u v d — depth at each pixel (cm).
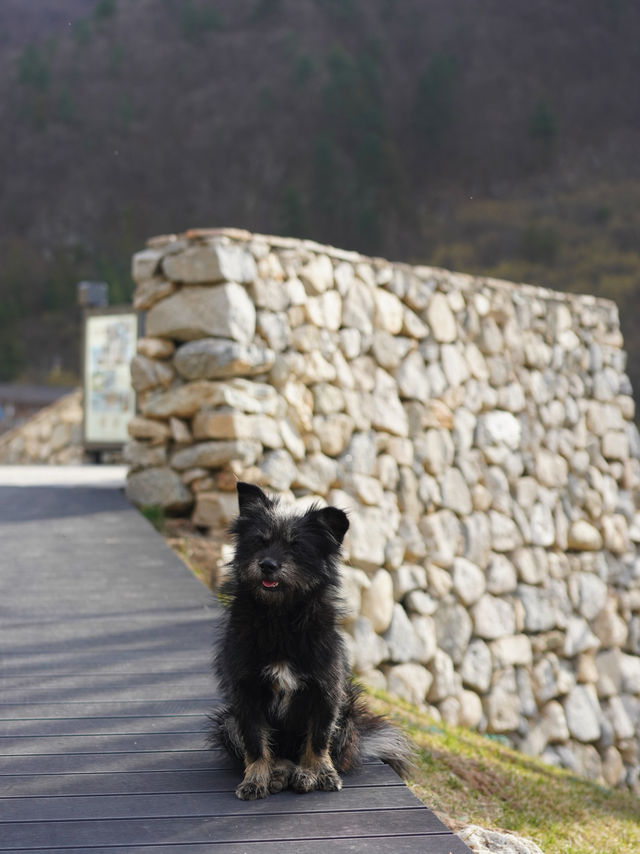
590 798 811
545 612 1292
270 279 1019
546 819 647
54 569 812
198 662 597
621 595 1455
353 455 1081
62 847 350
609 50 12350
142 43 13125
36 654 604
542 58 12212
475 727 1135
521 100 11744
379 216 10450
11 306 10431
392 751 456
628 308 8112
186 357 991
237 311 976
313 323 1057
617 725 1359
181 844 355
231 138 11994
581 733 1285
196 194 11750
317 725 413
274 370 1007
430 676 1095
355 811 388
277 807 391
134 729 481
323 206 10475
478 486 1239
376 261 1155
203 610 720
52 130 12369
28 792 402
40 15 14538
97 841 356
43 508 1034
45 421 2044
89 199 11969
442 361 1219
